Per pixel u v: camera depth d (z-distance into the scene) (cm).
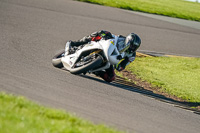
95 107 2081
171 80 4216
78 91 2378
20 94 1927
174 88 3762
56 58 3131
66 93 2233
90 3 8456
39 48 3878
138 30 6831
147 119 2128
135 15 8306
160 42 6397
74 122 1611
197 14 11031
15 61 2939
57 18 6097
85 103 2109
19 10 5941
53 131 1405
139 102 2566
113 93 2627
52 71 2880
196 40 7225
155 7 10500
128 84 3353
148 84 3688
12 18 5247
